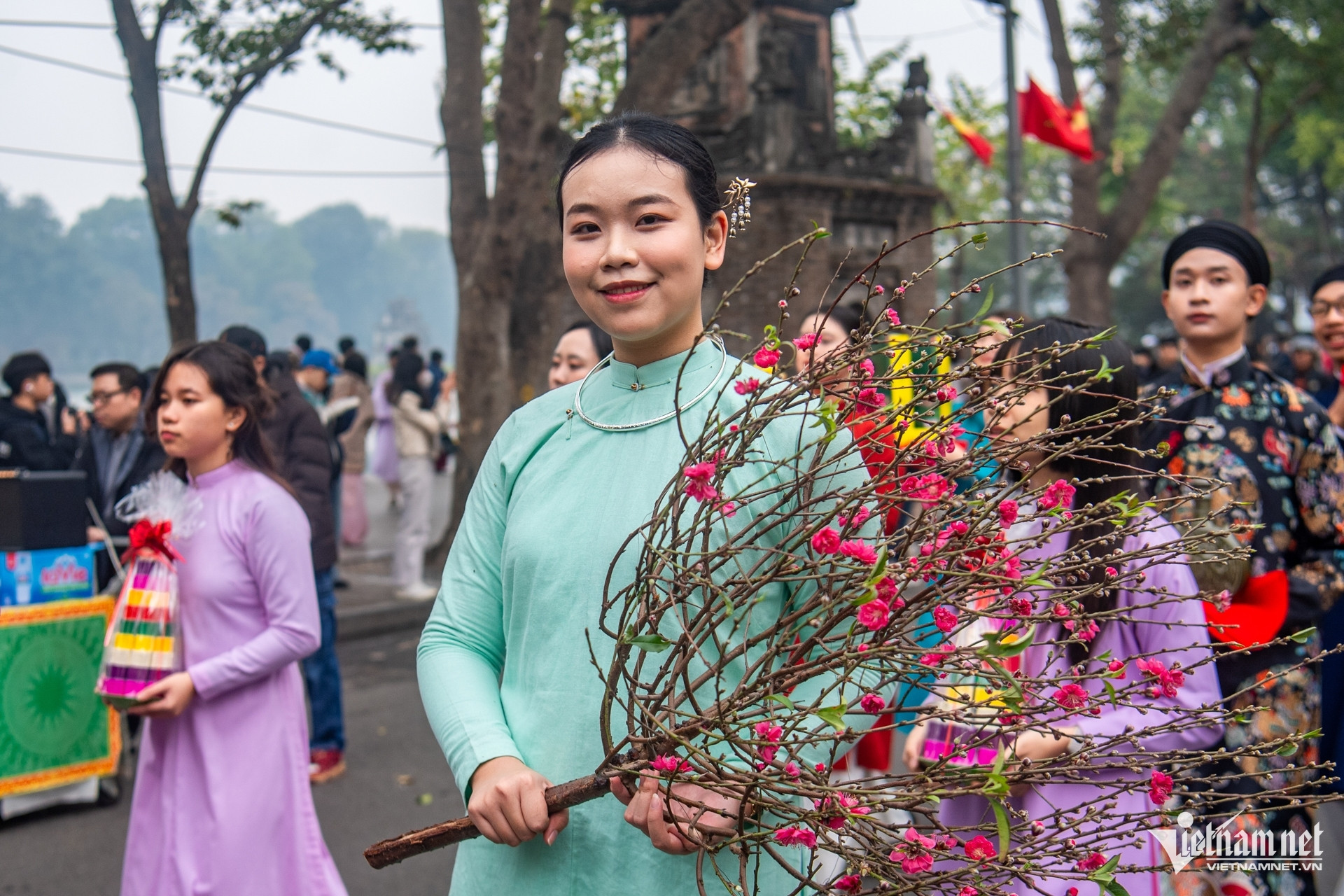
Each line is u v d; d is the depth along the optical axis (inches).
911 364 56.5
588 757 60.9
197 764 110.7
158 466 197.8
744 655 59.2
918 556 56.0
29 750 173.6
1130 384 85.3
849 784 55.8
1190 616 79.8
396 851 65.7
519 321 404.2
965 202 942.4
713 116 649.6
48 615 175.2
